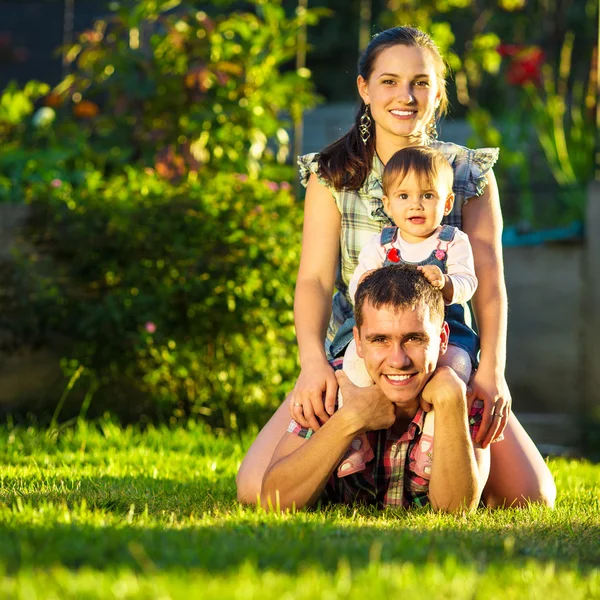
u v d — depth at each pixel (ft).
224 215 23.67
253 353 23.88
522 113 35.68
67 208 23.58
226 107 28.07
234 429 23.09
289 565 8.10
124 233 23.29
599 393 28.19
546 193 34.45
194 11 29.07
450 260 12.39
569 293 28.76
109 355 23.39
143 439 20.18
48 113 29.53
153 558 8.13
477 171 13.83
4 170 26.76
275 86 28.94
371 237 13.25
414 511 11.82
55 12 46.19
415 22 37.40
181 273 23.15
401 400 11.21
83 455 17.62
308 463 11.47
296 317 13.48
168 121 28.35
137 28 29.50
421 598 7.00
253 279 23.62
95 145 28.71
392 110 13.30
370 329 11.08
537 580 7.87
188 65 28.73
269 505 11.57
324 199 14.08
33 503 11.49
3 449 18.38
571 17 56.29
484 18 43.60
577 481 16.39
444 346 11.82
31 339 23.70
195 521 10.23
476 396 12.31
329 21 64.13
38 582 7.12
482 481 12.19
